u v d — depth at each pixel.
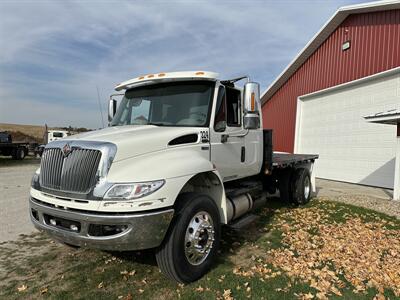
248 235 5.33
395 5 10.57
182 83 4.54
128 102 4.97
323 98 14.47
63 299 3.27
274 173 7.55
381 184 11.20
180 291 3.41
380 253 4.54
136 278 3.72
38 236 5.27
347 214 6.89
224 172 4.69
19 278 3.74
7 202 7.97
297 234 5.37
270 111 19.66
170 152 3.73
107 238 3.04
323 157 14.34
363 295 3.36
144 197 3.08
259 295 3.34
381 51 11.33
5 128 52.06
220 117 4.50
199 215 3.71
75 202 3.20
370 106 11.73
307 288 3.49
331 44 13.86
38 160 23.94
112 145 3.23
